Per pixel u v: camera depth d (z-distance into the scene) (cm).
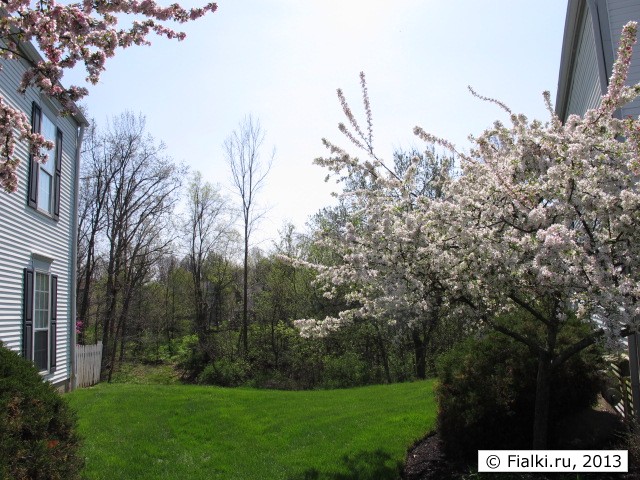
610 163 408
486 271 448
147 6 409
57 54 404
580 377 548
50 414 384
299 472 558
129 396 1015
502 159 485
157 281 3231
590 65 800
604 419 555
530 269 423
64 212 1097
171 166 2416
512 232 459
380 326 1582
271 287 2270
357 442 635
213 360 2086
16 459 326
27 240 894
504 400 523
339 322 565
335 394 1049
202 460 623
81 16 375
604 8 688
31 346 893
